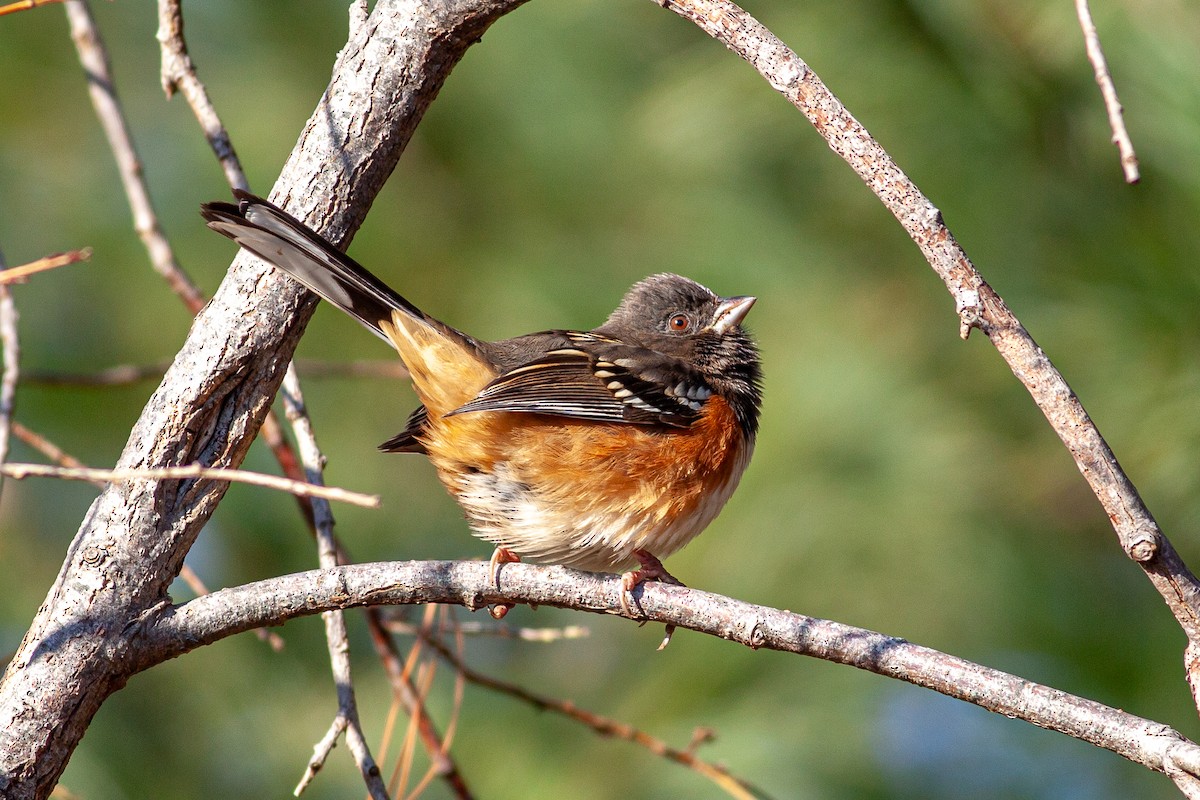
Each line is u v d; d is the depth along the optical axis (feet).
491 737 37.55
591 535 24.43
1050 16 27.84
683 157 35.50
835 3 30.48
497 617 21.80
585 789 34.94
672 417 24.57
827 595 33.65
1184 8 27.71
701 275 35.35
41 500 42.45
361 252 39.19
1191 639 16.21
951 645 33.50
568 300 37.65
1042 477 33.55
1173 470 28.89
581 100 38.68
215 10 40.93
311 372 30.42
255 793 38.55
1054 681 33.35
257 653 40.16
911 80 29.55
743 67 33.14
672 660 36.45
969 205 29.60
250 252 19.52
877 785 34.78
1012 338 16.38
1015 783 37.91
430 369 23.77
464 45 20.54
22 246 42.11
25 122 42.80
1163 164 27.68
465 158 39.58
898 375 33.94
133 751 37.88
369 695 39.78
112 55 43.06
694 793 33.88
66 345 41.29
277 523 40.83
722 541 34.53
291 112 40.32
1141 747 16.57
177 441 19.01
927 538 33.68
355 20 21.01
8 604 40.68
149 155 42.60
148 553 18.65
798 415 34.50
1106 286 28.73
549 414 23.98
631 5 38.04
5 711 18.07
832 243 34.50
